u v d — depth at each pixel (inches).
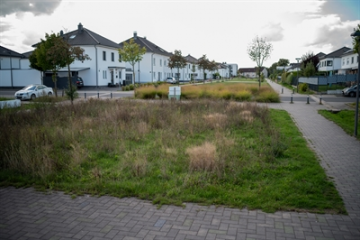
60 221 169.9
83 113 537.3
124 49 1424.7
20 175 239.8
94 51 1712.6
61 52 860.0
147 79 2285.9
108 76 1859.0
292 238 149.9
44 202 195.6
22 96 1032.2
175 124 427.8
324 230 157.1
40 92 1093.1
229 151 289.0
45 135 334.6
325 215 173.6
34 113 524.7
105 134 362.6
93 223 167.2
